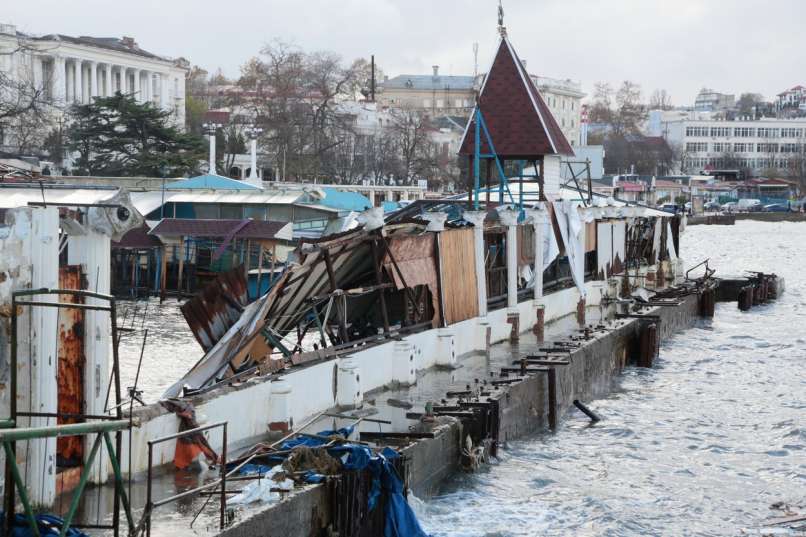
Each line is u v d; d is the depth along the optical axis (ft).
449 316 91.81
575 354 96.07
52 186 150.92
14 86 281.54
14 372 42.45
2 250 42.75
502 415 76.18
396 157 410.72
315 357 69.10
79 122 286.05
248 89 405.18
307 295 76.48
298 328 80.79
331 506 49.37
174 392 60.39
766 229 540.52
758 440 88.53
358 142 385.09
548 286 125.90
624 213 160.97
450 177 428.15
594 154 310.04
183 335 126.21
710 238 464.24
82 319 48.11
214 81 629.10
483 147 132.77
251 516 44.47
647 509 68.80
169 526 43.32
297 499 47.03
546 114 137.08
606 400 102.53
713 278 198.59
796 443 87.45
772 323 168.55
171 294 170.71
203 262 169.89
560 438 85.15
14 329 42.29
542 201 123.75
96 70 404.36
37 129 275.39
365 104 444.55
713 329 159.74
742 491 74.28
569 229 126.62
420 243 86.22
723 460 82.07
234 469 51.21
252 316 65.46
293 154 337.93
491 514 63.10
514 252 107.55
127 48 426.51
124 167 262.47
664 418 95.20
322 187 223.92
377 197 289.12
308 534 47.96
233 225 164.76
